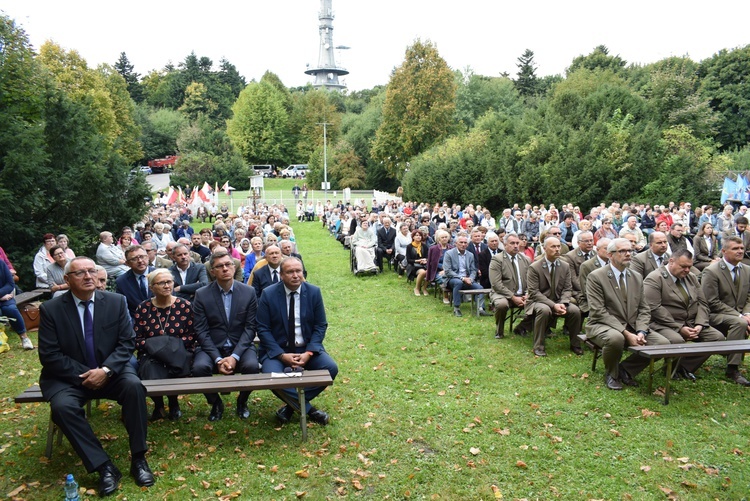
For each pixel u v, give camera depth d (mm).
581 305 7531
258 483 4332
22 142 10898
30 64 13680
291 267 5398
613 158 29594
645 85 41281
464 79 62281
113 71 58844
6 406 5895
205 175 59031
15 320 7922
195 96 86312
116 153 14945
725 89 44656
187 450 4844
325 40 136250
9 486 4277
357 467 4578
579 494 4180
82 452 4219
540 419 5449
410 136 54062
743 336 6500
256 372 5344
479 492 4203
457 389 6281
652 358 5758
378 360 7367
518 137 35562
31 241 11586
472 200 36531
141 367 5262
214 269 5660
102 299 4727
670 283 6664
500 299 8242
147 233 12703
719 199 27625
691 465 4551
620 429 5223
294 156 79062
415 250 12750
